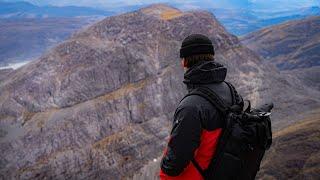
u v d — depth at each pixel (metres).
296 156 64.69
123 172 87.31
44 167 89.44
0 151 94.19
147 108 103.00
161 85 107.62
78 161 90.25
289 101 114.31
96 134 97.06
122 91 105.88
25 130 97.94
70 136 95.88
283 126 95.06
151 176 80.31
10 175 89.00
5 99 108.06
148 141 95.19
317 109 109.38
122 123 99.69
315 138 68.50
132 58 112.19
